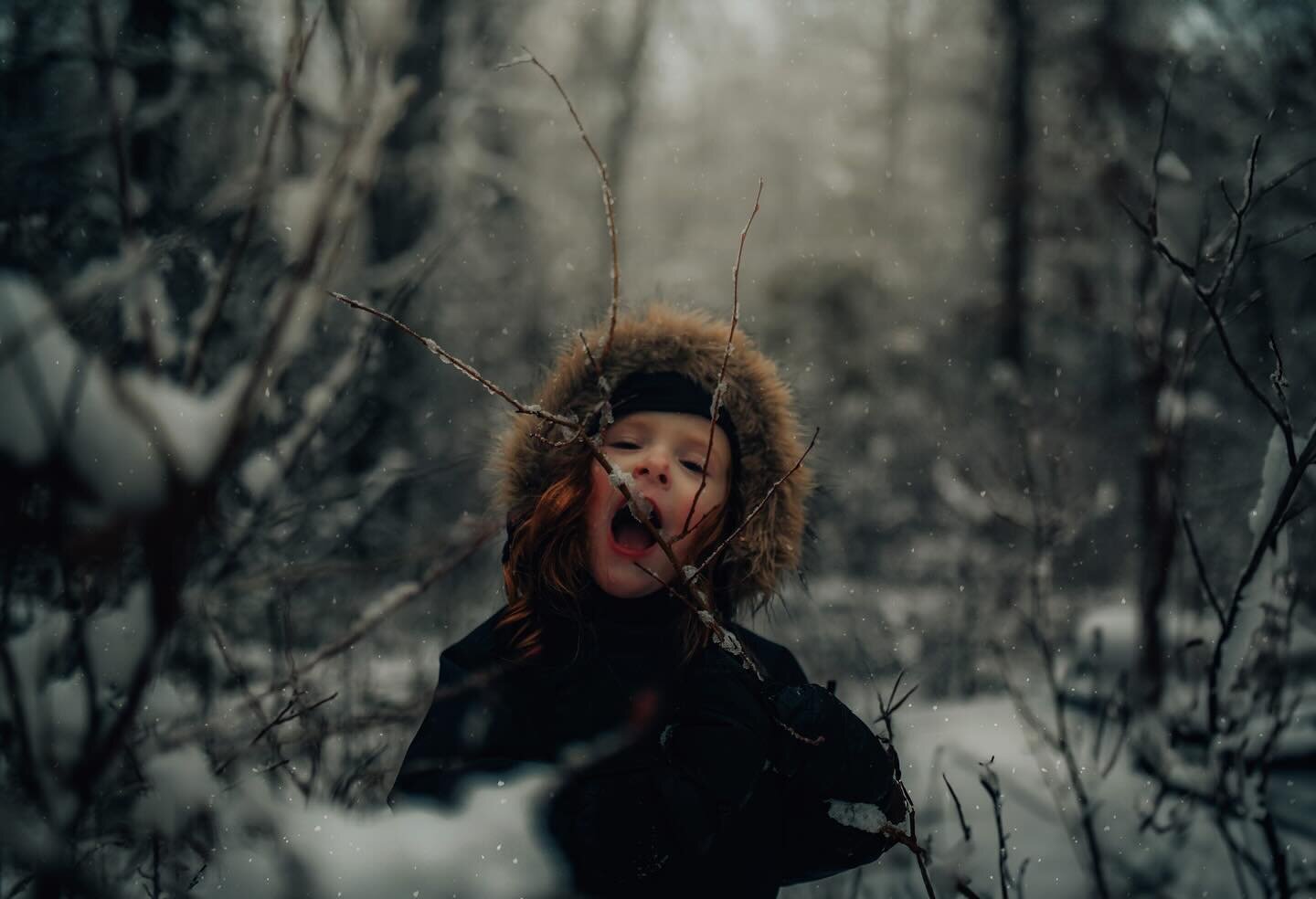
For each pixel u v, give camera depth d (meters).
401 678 2.64
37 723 0.99
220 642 1.45
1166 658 3.01
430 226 8.55
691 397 1.86
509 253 9.70
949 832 2.82
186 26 3.10
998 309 13.46
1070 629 5.27
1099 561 6.43
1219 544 3.57
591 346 1.87
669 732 1.57
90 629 1.14
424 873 1.30
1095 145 8.23
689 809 1.50
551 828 1.50
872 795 1.63
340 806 1.66
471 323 8.91
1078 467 4.92
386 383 3.32
